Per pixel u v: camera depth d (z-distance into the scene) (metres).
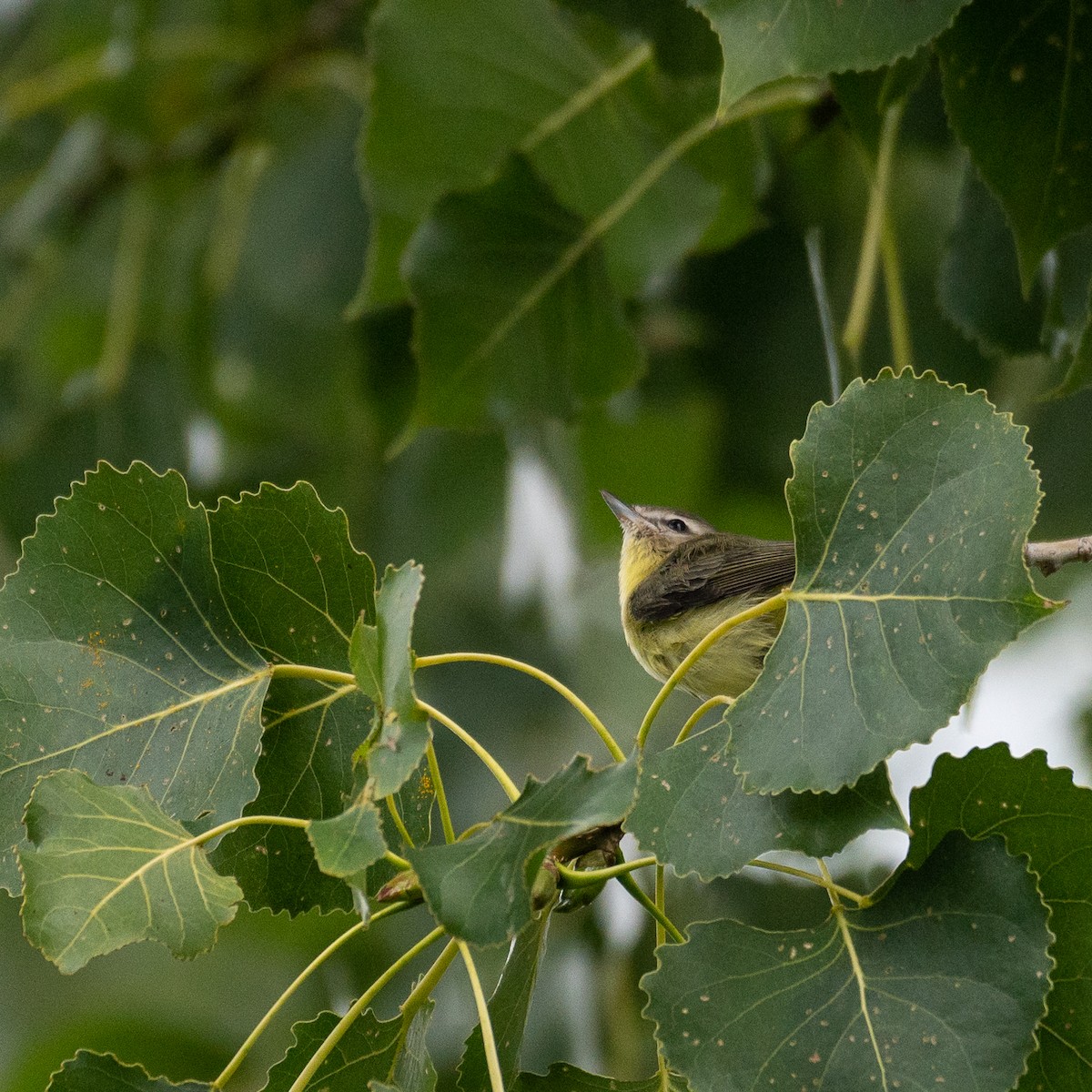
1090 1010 5.21
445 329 8.73
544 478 11.84
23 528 11.96
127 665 6.23
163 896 5.44
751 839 5.33
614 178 9.14
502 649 11.88
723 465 12.11
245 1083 11.15
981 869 5.17
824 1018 5.09
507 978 5.95
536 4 8.88
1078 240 7.81
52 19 13.02
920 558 5.17
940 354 10.52
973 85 6.43
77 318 12.82
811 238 8.14
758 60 5.47
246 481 12.52
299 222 12.46
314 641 6.30
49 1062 10.86
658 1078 5.89
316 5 12.49
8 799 6.07
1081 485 10.19
